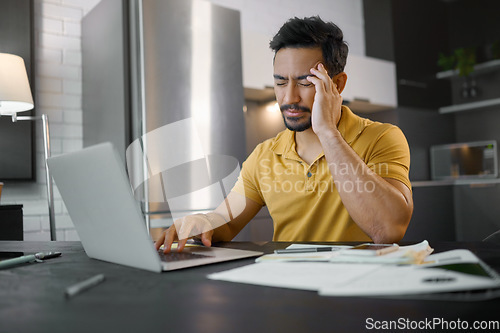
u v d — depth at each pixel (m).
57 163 0.84
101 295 0.59
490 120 4.53
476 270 0.60
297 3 3.90
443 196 3.99
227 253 0.90
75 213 0.86
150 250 0.72
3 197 2.65
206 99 2.77
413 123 4.37
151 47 2.54
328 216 1.36
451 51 4.77
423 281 0.55
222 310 0.51
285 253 0.86
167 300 0.56
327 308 0.50
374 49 4.33
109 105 2.65
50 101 2.84
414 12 4.42
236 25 2.97
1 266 0.81
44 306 0.54
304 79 1.33
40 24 2.83
